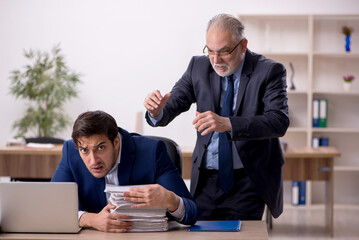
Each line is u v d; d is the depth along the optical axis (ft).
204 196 8.62
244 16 19.22
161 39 20.40
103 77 20.66
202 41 20.25
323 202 20.06
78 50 20.65
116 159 7.03
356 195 20.02
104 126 6.52
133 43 20.51
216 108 8.46
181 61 20.40
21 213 6.64
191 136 20.48
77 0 20.53
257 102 8.16
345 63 19.67
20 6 20.65
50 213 6.61
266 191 8.29
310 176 15.44
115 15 20.48
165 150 7.46
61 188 6.56
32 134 20.77
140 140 7.45
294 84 19.84
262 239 6.30
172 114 8.51
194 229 6.79
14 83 20.45
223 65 7.90
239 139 7.49
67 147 7.43
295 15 18.97
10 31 20.72
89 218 6.82
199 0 20.15
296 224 16.97
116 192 6.66
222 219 8.55
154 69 20.51
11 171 14.70
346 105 19.85
